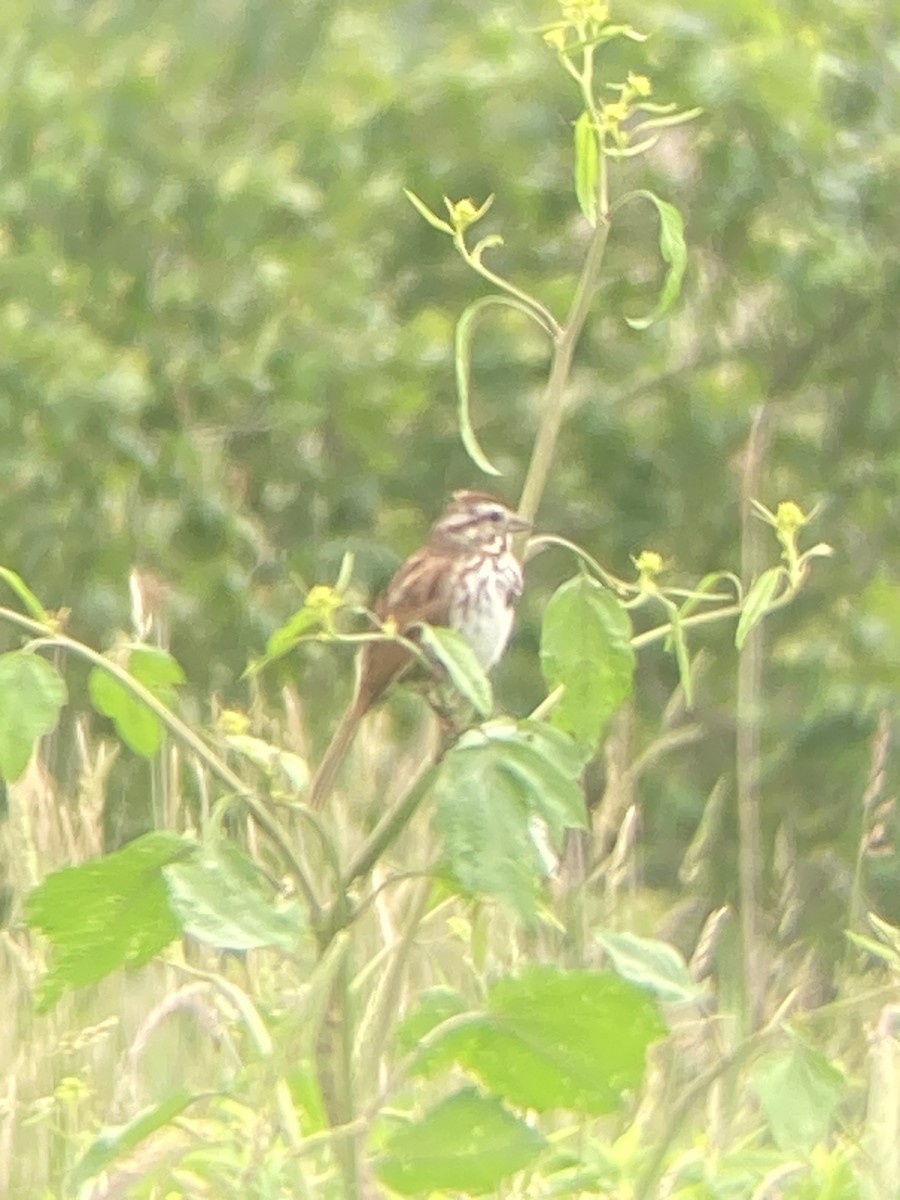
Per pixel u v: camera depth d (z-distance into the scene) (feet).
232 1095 18.13
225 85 56.34
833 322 51.85
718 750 50.60
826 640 50.88
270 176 50.57
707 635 50.88
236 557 49.42
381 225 51.01
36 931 17.40
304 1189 18.49
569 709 17.54
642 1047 17.53
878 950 20.16
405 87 50.03
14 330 49.75
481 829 16.39
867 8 52.01
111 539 49.34
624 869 28.02
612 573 51.16
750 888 29.12
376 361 50.03
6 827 26.96
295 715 30.76
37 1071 23.31
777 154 48.44
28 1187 21.94
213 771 17.11
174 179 51.49
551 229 50.60
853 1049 28.02
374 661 22.79
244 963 24.93
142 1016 24.86
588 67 18.26
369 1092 19.52
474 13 52.01
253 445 51.49
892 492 52.13
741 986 28.02
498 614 23.26
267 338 50.14
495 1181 17.79
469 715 17.48
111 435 49.52
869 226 50.90
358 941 24.22
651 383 51.39
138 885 17.11
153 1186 19.38
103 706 18.69
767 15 48.47
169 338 51.11
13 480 49.70
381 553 49.85
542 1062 17.67
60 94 52.75
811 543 51.85
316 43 55.77
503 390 51.01
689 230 49.52
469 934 21.20
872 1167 21.26
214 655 48.44
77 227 52.11
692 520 51.57
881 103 51.57
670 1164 21.77
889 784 48.39
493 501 23.59
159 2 57.21
